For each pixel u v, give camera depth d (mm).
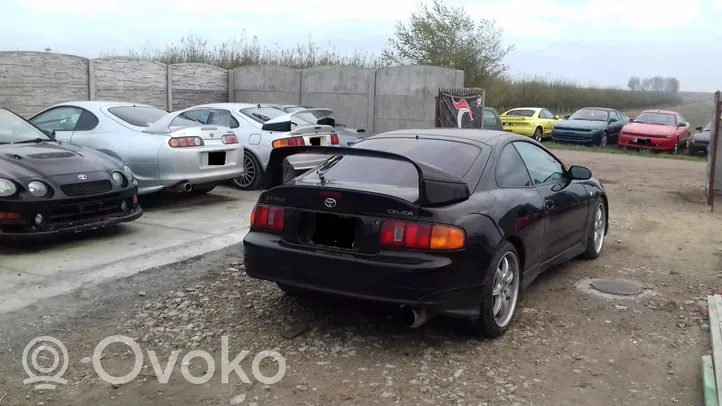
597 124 22906
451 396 3805
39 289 5488
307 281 4473
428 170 4348
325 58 25625
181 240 7234
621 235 8148
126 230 7715
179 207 9281
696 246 7562
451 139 5312
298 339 4613
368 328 4816
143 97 16797
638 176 14516
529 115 25453
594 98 51656
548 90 42125
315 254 4402
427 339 4633
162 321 4898
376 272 4203
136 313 5043
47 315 4953
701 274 6371
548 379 4051
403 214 4234
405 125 16703
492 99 30359
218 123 11070
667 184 13086
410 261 4164
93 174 7016
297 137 9914
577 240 6316
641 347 4562
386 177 4824
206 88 18734
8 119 7953
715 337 4480
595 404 3750
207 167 9133
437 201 4266
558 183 5930
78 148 7625
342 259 4297
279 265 4555
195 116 11172
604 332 4828
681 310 5320
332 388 3893
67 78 14891
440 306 4215
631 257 7023
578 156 19547
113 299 5320
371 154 4402
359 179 4848
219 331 4734
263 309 5160
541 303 5453
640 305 5426
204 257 6598
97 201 6957
